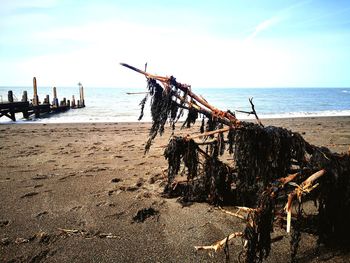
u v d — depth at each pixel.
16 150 8.20
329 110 29.23
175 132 11.95
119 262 2.86
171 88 3.81
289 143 3.27
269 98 56.00
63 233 3.37
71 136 10.94
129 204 4.22
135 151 8.05
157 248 3.11
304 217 3.56
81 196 4.52
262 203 2.63
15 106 18.08
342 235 3.09
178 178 5.41
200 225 3.60
